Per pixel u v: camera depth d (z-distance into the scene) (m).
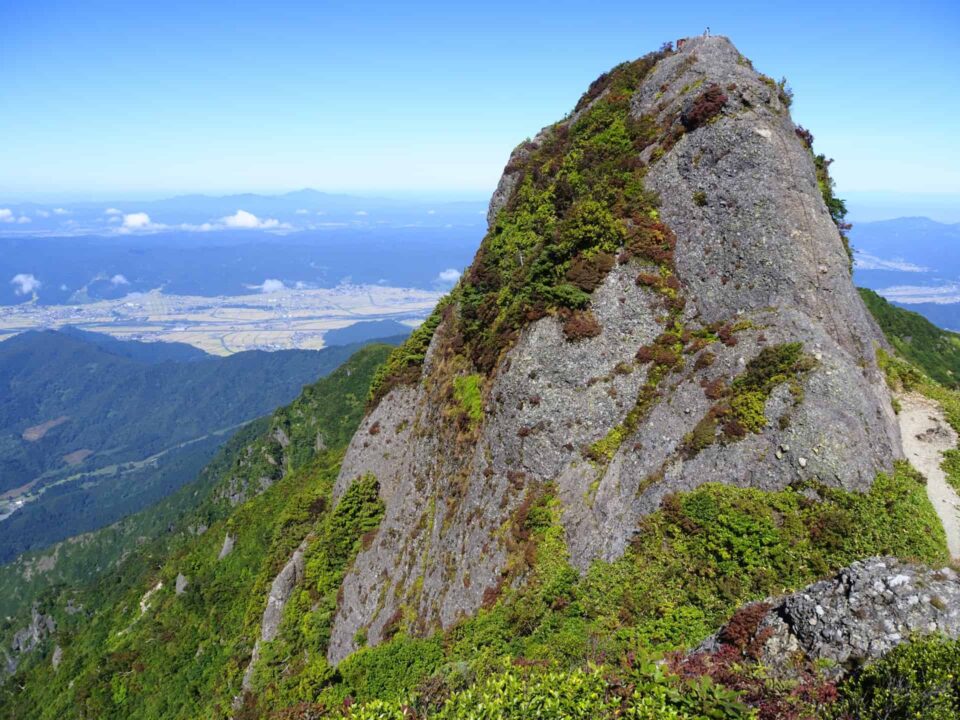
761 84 30.64
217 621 56.34
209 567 65.56
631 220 30.72
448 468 33.31
